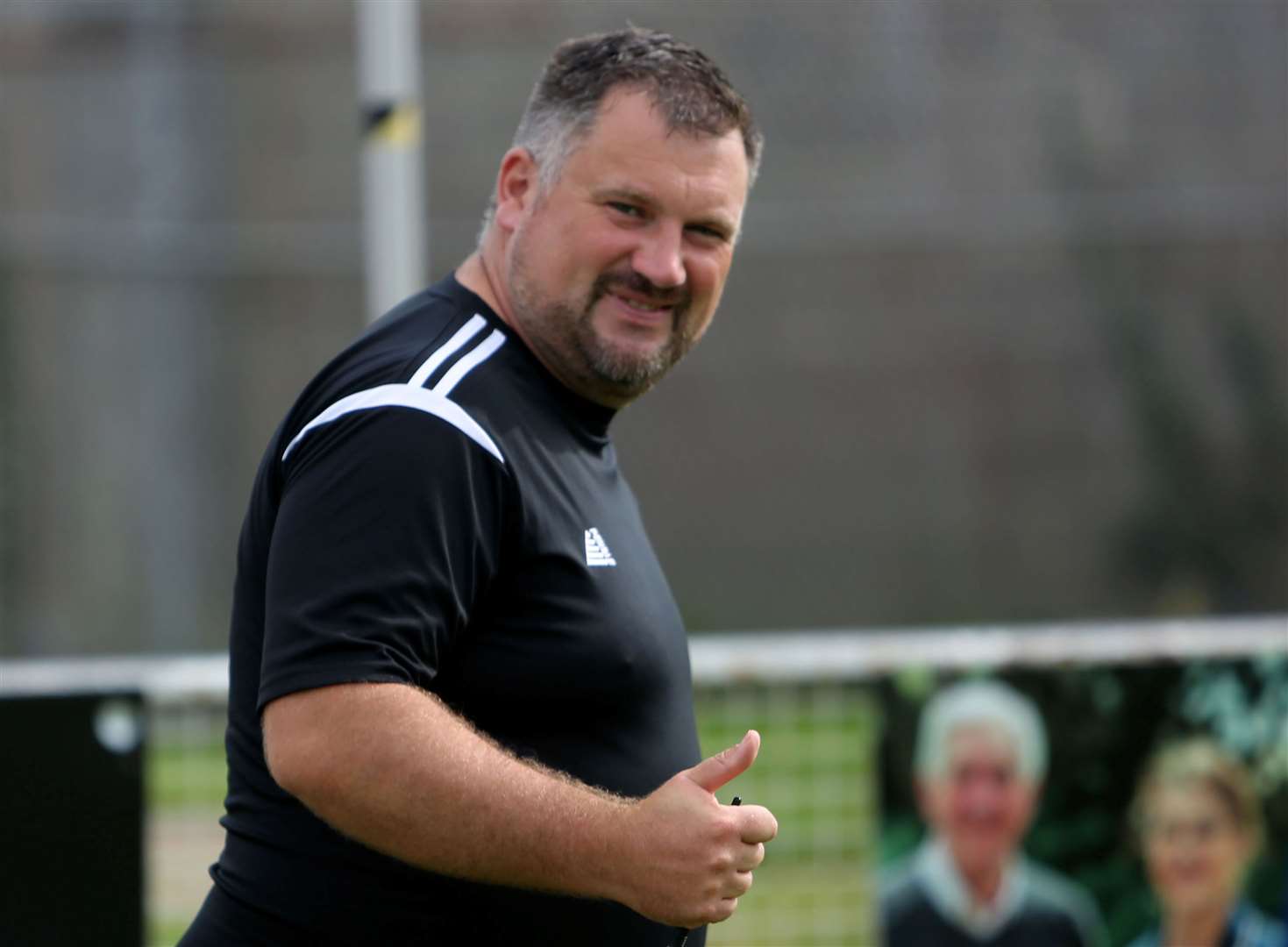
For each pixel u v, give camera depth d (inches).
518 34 1721.2
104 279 1635.1
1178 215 1738.4
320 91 1711.4
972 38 1736.0
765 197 1728.6
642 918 289.4
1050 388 1737.2
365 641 246.4
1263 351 1732.3
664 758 288.4
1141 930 599.8
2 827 540.4
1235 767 601.0
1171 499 1729.8
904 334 1731.1
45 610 1557.6
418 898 271.9
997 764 602.9
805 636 1692.9
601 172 285.6
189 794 578.6
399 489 254.4
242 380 1663.4
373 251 604.4
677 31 1720.0
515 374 285.4
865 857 605.0
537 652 271.1
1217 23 1747.0
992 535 1717.5
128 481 1609.3
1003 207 1736.0
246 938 280.1
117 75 1683.1
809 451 1720.0
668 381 1721.2
